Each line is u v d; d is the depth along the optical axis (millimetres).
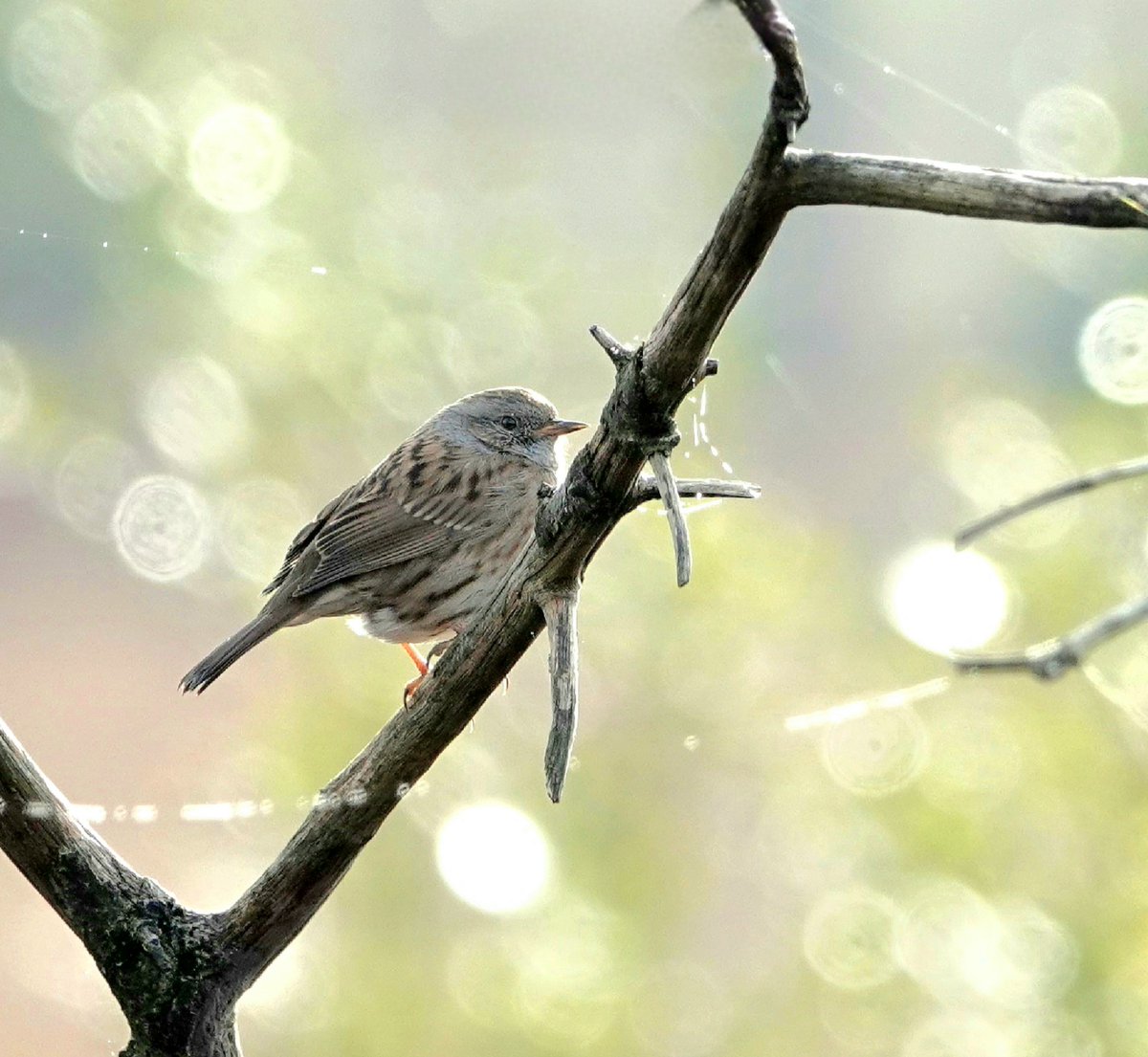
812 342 14367
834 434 13961
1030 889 10258
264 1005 10414
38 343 12711
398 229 12516
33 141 12203
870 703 8883
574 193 13172
